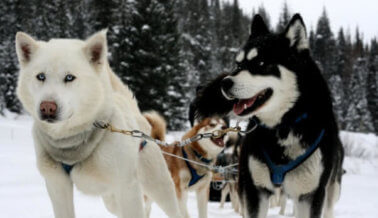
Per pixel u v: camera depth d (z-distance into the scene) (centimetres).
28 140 1475
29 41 245
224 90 283
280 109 287
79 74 240
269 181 298
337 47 5512
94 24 3028
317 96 288
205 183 508
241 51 304
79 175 258
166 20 2239
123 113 296
